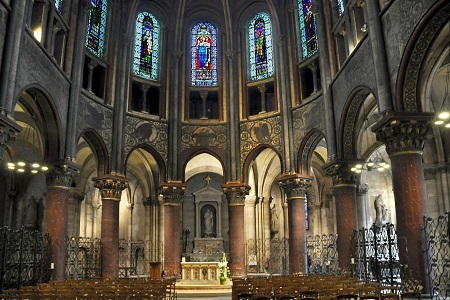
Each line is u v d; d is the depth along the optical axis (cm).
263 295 1220
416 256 1480
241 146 2939
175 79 3012
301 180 2669
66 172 2198
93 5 2739
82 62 2433
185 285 2430
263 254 3416
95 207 3572
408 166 1547
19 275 1769
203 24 3272
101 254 2561
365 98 2069
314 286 1345
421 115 1546
